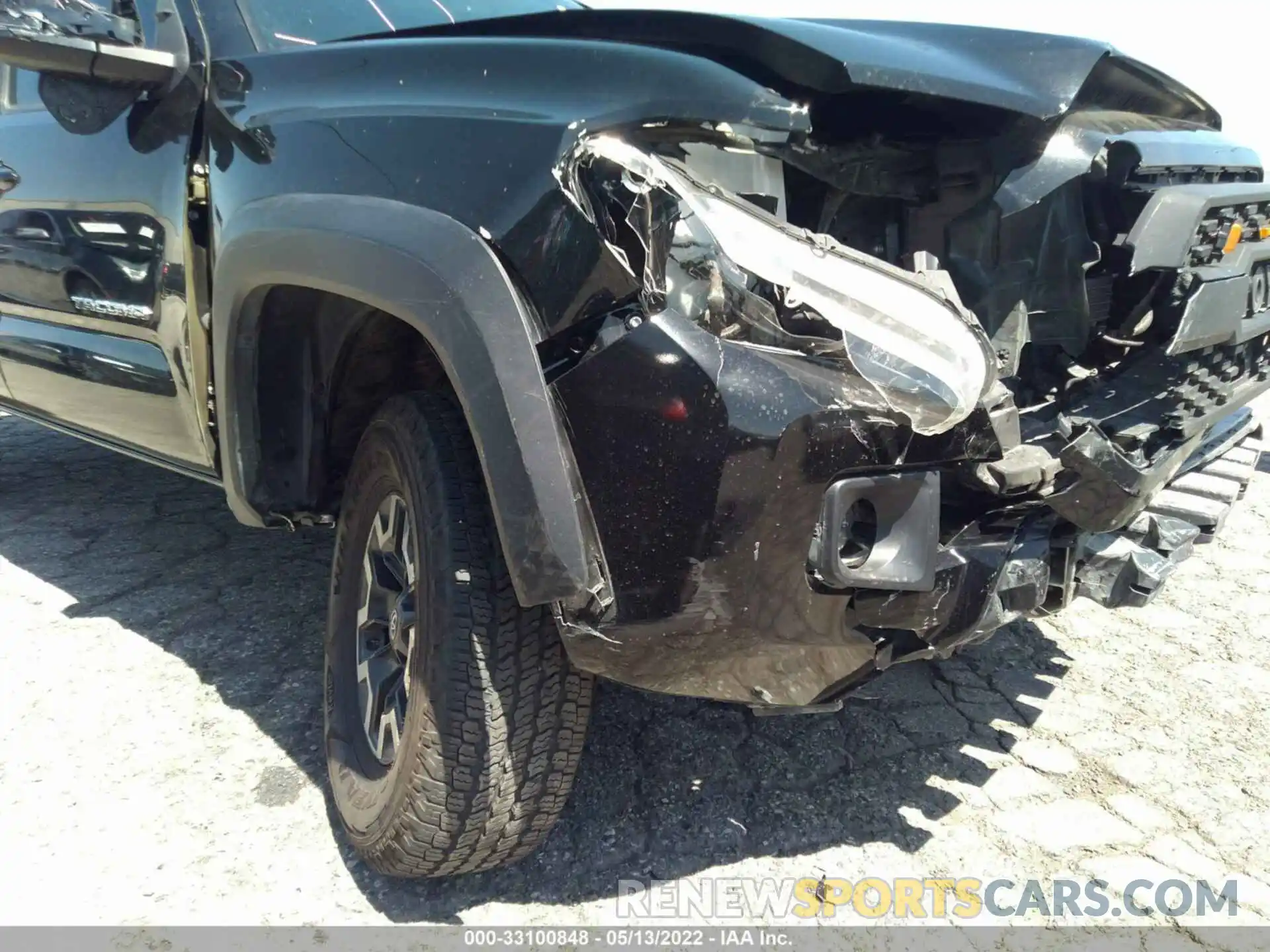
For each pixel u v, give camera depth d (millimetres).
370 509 1860
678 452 1299
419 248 1425
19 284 2693
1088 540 1847
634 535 1336
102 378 2486
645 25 1646
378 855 1675
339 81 1769
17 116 2705
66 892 1729
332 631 1983
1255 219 1997
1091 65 1570
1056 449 1690
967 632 1531
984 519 1632
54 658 2553
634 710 2357
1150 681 2574
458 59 1625
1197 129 2127
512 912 1715
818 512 1339
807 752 2215
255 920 1678
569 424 1348
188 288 2012
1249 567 3348
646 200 1307
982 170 1726
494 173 1422
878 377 1313
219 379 1881
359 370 1915
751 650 1410
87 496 3893
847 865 1854
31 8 1836
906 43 1658
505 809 1592
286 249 1620
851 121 1604
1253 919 1730
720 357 1294
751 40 1515
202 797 2006
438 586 1525
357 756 1863
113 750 2160
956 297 1422
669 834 1932
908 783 2117
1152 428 1810
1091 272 1850
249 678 2480
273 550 3357
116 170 2186
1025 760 2207
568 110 1413
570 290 1343
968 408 1337
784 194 1514
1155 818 2010
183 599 2939
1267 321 2102
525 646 1528
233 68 1948
